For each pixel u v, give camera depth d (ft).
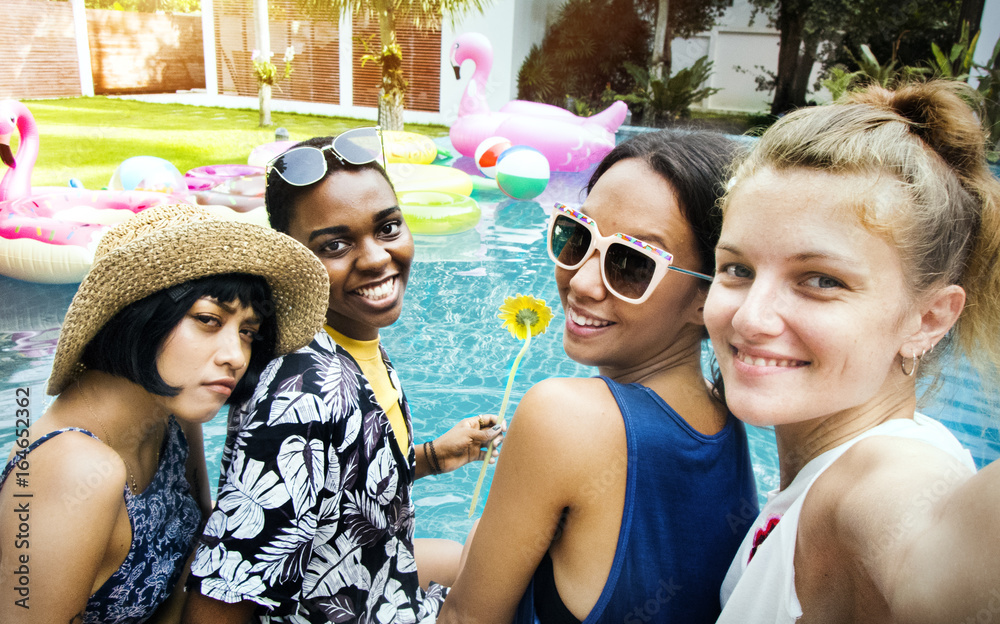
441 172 25.79
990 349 2.92
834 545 2.46
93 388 3.80
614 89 53.78
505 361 12.93
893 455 2.36
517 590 3.49
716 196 3.53
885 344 2.64
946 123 2.72
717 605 3.59
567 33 52.80
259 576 3.67
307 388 3.83
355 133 4.70
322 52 53.01
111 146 34.22
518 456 3.27
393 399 5.37
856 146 2.55
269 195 4.79
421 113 51.88
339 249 4.68
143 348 3.53
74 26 53.21
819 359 2.64
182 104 55.83
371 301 4.81
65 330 3.49
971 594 1.81
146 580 3.99
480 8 45.09
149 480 4.09
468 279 17.24
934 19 46.60
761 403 2.74
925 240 2.56
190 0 58.95
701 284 3.70
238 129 43.16
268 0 52.13
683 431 3.31
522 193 25.26
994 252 2.78
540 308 5.07
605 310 3.74
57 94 53.72
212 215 4.21
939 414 8.83
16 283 15.34
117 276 3.39
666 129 3.89
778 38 52.13
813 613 2.58
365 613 4.43
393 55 42.57
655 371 3.87
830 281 2.62
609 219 3.68
